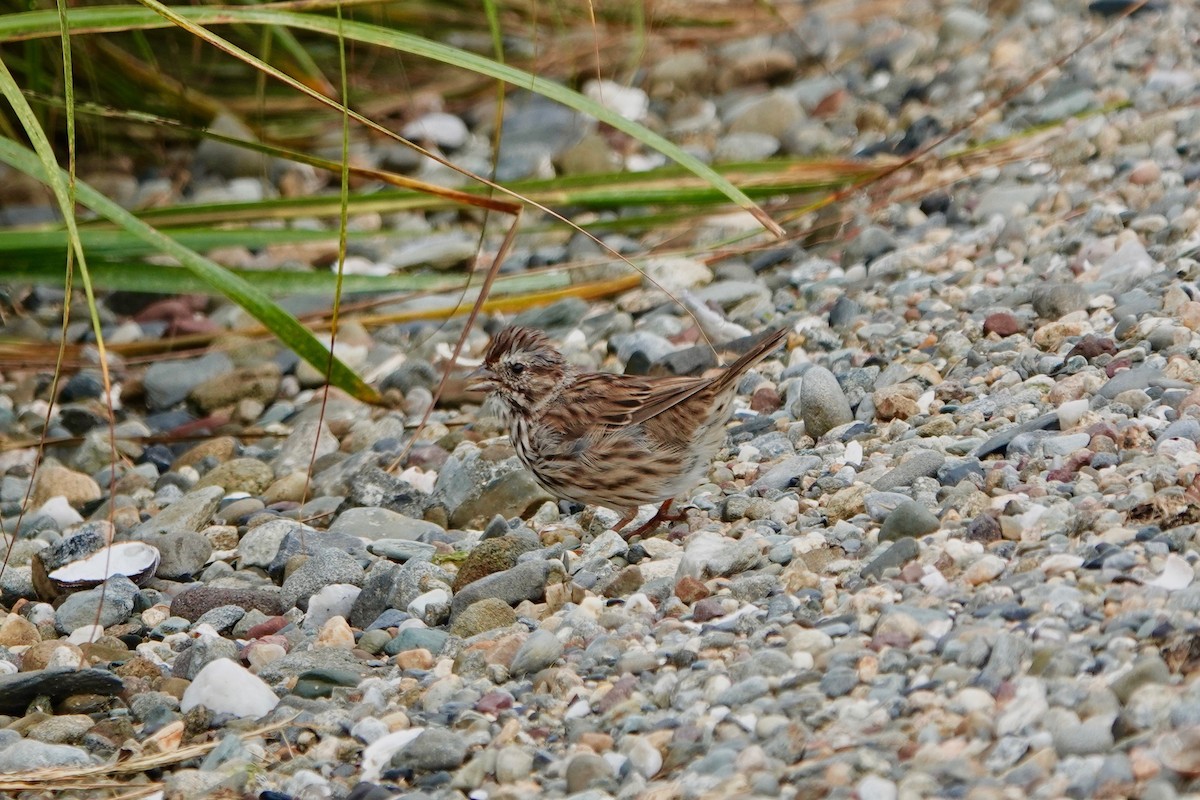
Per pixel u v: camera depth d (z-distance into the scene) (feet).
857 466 33.99
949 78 61.00
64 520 39.83
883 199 50.78
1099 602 24.84
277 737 26.66
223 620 32.12
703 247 48.62
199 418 46.47
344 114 32.07
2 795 25.53
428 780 24.58
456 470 37.65
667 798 22.20
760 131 60.90
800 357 41.39
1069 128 52.37
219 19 35.96
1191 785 19.92
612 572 31.14
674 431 32.86
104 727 27.63
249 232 46.47
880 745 22.33
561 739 25.17
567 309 47.73
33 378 48.96
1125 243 41.65
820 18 71.46
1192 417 31.53
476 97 66.74
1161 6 62.75
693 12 71.20
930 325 40.88
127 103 58.75
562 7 67.82
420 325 50.39
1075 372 35.94
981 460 32.40
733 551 29.71
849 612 26.84
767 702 24.22
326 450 42.55
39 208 58.34
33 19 36.14
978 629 24.43
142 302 53.47
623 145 62.64
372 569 32.99
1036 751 21.38
